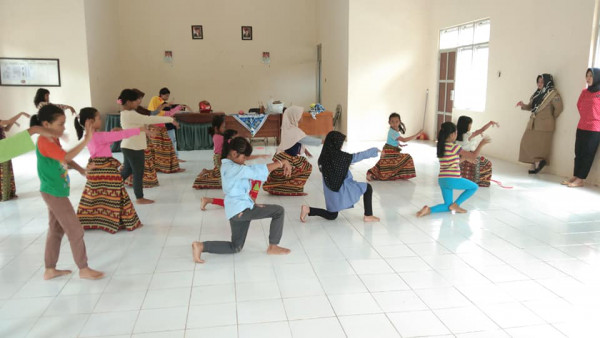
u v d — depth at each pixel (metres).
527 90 7.21
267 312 2.78
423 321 2.67
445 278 3.23
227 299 2.94
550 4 6.64
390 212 4.85
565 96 6.41
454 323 2.65
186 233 4.22
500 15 7.80
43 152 2.91
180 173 7.07
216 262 3.54
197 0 12.40
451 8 9.38
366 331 2.57
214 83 12.80
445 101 9.89
